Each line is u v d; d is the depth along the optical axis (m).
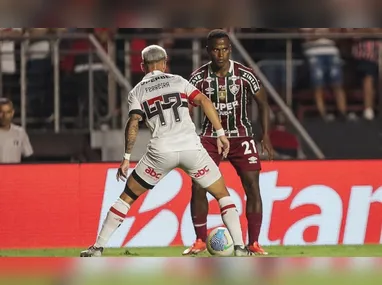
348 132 57.38
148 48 32.59
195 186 35.34
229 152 35.12
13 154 46.62
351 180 40.25
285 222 39.91
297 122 55.00
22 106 54.00
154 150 32.00
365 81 58.34
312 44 57.84
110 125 54.12
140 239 39.56
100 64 54.25
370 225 40.28
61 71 54.28
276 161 39.94
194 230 39.53
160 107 32.00
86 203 39.69
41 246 39.56
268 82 55.22
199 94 32.31
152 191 39.62
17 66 54.00
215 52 34.00
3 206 39.53
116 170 39.78
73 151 53.09
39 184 39.62
